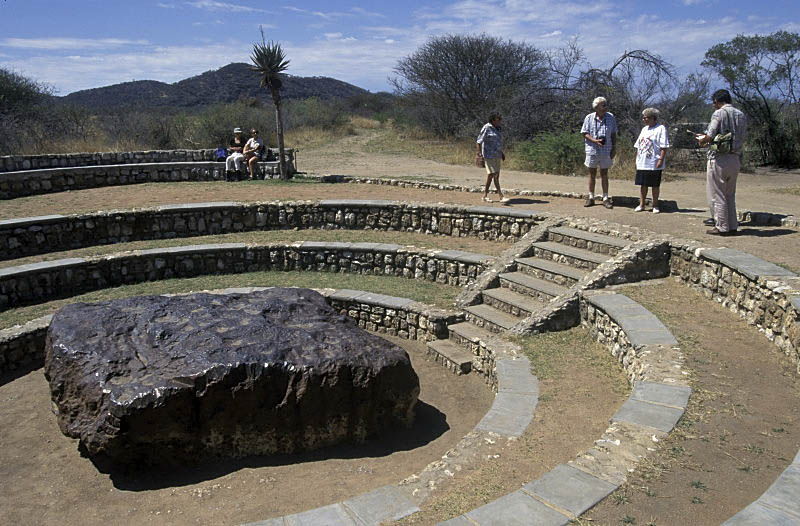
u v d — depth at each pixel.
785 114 20.77
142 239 11.59
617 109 19.55
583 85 21.12
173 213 11.72
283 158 15.70
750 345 5.59
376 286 9.66
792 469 3.36
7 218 11.12
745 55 20.42
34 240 10.57
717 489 3.41
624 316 6.27
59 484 4.89
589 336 6.96
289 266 10.73
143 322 5.82
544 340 6.90
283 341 5.51
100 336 5.52
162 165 15.71
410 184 14.35
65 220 10.88
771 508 3.01
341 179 15.42
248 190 14.26
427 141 28.17
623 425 4.14
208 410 5.01
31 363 7.49
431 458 5.20
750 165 19.91
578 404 5.24
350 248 10.45
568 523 3.13
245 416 5.12
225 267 10.58
